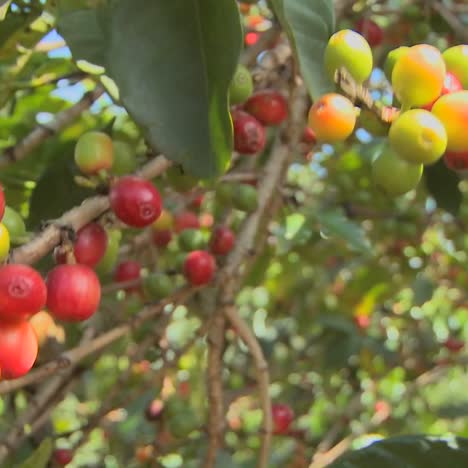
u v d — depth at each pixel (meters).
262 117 0.58
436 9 0.70
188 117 0.49
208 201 0.84
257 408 1.03
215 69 0.49
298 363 1.09
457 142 0.48
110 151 0.50
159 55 0.50
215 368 0.61
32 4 0.57
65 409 1.01
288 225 0.71
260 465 0.60
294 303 1.15
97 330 0.69
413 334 1.14
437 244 1.12
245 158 0.71
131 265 0.67
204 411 0.86
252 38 0.69
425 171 0.71
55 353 0.64
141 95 0.49
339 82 0.47
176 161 0.49
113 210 0.48
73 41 0.56
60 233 0.46
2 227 0.45
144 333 0.73
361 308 1.11
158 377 0.66
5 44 0.58
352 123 0.48
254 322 1.16
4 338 0.44
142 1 0.50
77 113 0.59
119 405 0.67
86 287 0.46
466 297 1.19
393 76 0.48
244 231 0.63
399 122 0.47
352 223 0.74
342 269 1.09
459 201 0.71
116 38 0.50
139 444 0.84
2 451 0.61
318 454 0.84
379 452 0.54
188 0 0.50
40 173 0.67
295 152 0.68
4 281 0.44
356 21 0.69
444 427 1.26
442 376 1.11
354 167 0.96
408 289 1.15
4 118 0.74
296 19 0.53
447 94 0.48
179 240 0.65
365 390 1.00
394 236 0.98
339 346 1.09
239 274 0.66
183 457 0.77
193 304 0.72
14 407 0.70
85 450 0.93
